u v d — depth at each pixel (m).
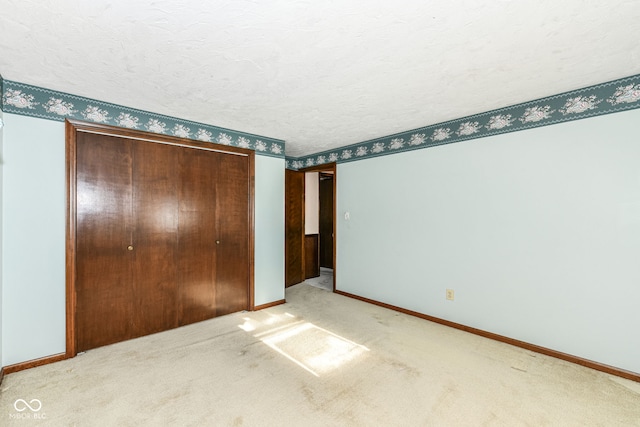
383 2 1.31
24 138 2.22
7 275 2.16
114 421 1.67
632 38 1.60
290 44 1.66
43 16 1.40
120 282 2.70
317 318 3.33
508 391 1.96
